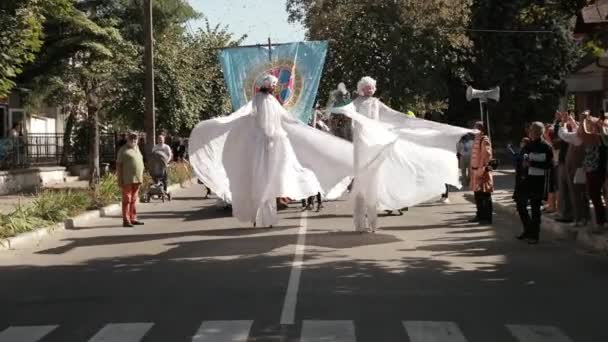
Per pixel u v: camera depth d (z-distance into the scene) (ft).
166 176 82.64
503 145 160.25
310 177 53.21
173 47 118.52
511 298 32.55
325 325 27.66
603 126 47.34
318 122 73.72
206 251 45.75
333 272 38.11
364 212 52.21
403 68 131.44
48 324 28.73
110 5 107.24
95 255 45.55
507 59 154.10
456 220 60.64
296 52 69.26
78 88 98.17
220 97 144.56
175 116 114.83
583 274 38.01
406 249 45.65
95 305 31.76
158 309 30.71
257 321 28.40
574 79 103.96
